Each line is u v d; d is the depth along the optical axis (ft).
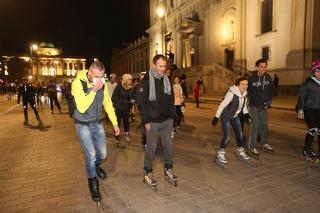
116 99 23.09
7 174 15.92
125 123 23.81
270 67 78.64
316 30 67.36
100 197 11.82
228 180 14.19
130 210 11.29
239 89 15.99
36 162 18.19
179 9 132.26
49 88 48.14
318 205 11.40
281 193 12.55
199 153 19.43
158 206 11.55
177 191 12.98
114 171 15.98
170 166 14.06
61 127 32.60
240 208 11.22
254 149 18.25
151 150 13.35
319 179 14.16
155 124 13.12
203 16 112.68
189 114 42.88
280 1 74.33
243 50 88.33
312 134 16.97
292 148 20.20
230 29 95.40
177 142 22.90
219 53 102.06
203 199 12.09
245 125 30.12
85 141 11.94
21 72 266.77
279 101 54.39
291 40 71.00
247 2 86.79
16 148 22.16
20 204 12.07
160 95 12.92
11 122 37.88
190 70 102.89
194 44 118.21
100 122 12.70
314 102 16.53
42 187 13.91
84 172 16.05
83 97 11.19
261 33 81.82
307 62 67.97
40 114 47.75
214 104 60.39
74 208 11.62
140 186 13.70
